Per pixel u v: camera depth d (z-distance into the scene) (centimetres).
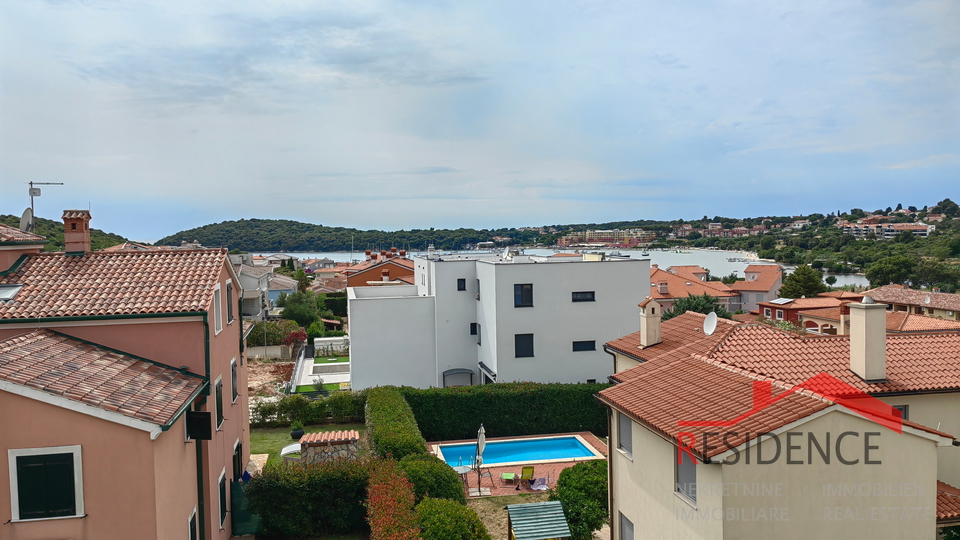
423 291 4700
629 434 1755
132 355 1581
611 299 3816
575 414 3325
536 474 2741
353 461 2052
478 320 4119
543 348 3744
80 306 1581
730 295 9338
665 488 1499
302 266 17700
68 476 1173
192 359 1612
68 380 1258
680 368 1823
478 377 4191
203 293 1684
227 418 2025
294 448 2467
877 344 1714
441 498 1853
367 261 11019
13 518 1149
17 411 1150
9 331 1513
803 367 1783
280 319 7038
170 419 1245
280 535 1986
